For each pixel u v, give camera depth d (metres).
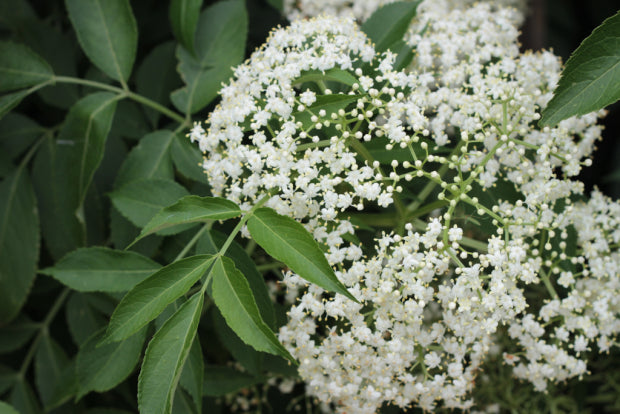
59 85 0.71
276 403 0.72
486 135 0.55
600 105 0.50
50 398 0.66
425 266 0.52
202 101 0.66
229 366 0.67
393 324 0.54
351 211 0.62
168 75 0.70
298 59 0.55
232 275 0.49
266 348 0.46
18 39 0.71
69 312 0.66
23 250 0.66
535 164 0.60
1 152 0.69
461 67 0.61
